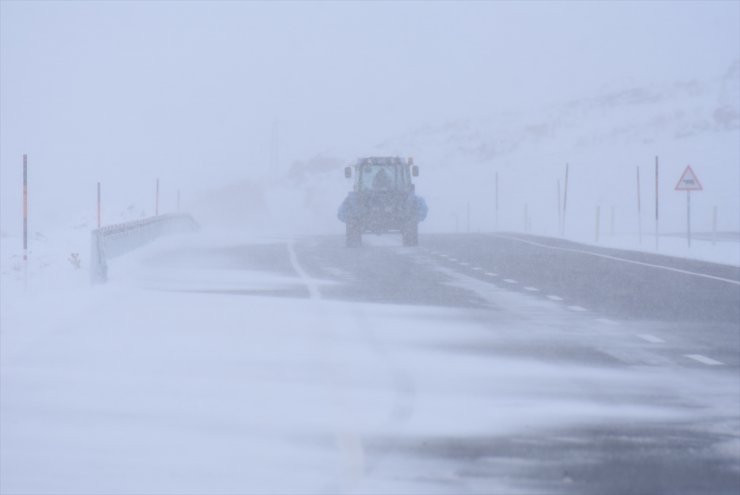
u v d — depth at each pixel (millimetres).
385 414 24750
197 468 20203
